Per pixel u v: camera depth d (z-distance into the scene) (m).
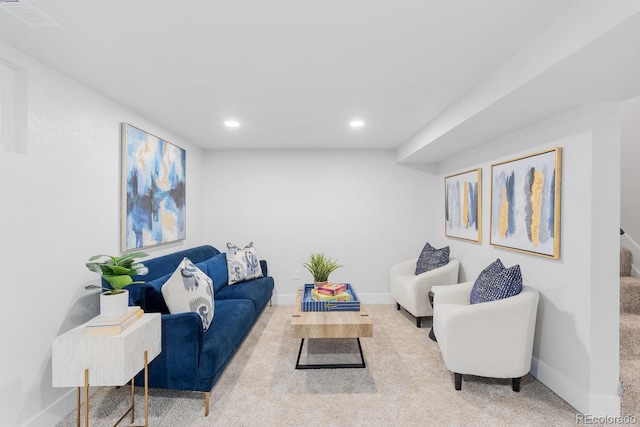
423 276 3.67
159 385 2.12
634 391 2.15
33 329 1.93
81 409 2.16
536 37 1.71
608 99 2.04
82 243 2.32
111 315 1.88
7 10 1.48
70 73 2.16
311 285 3.79
